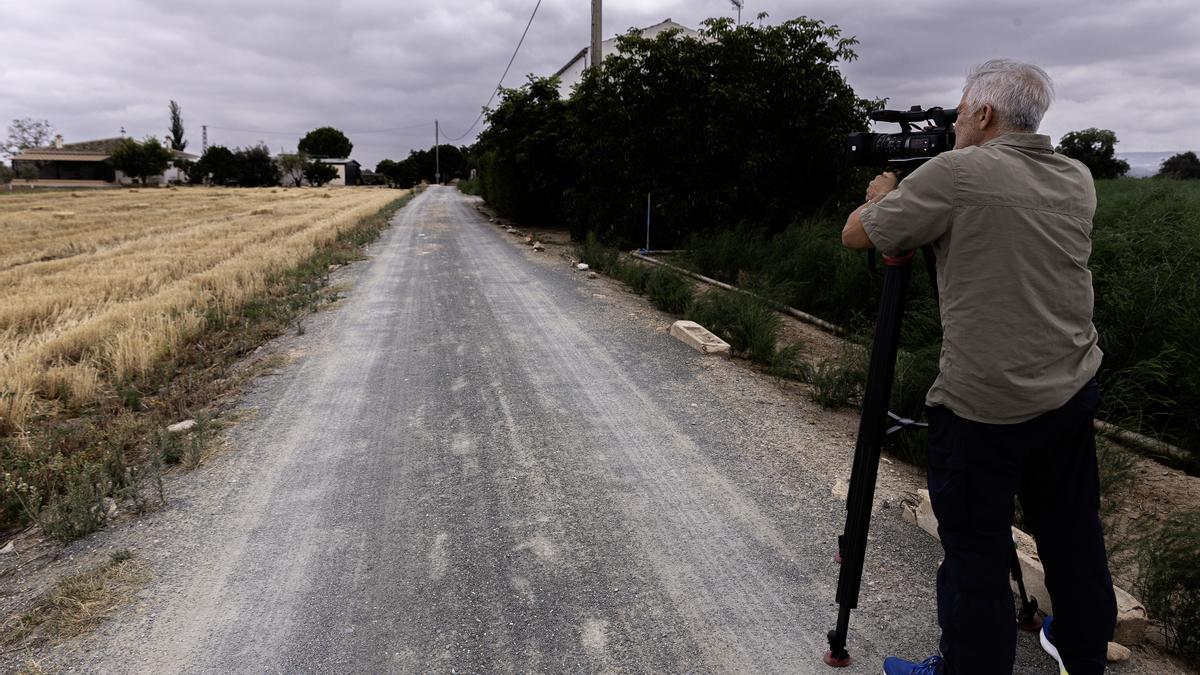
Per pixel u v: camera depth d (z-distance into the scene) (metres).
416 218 29.89
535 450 4.28
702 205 15.16
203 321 7.91
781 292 9.20
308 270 12.35
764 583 2.84
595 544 3.16
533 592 2.79
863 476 2.08
